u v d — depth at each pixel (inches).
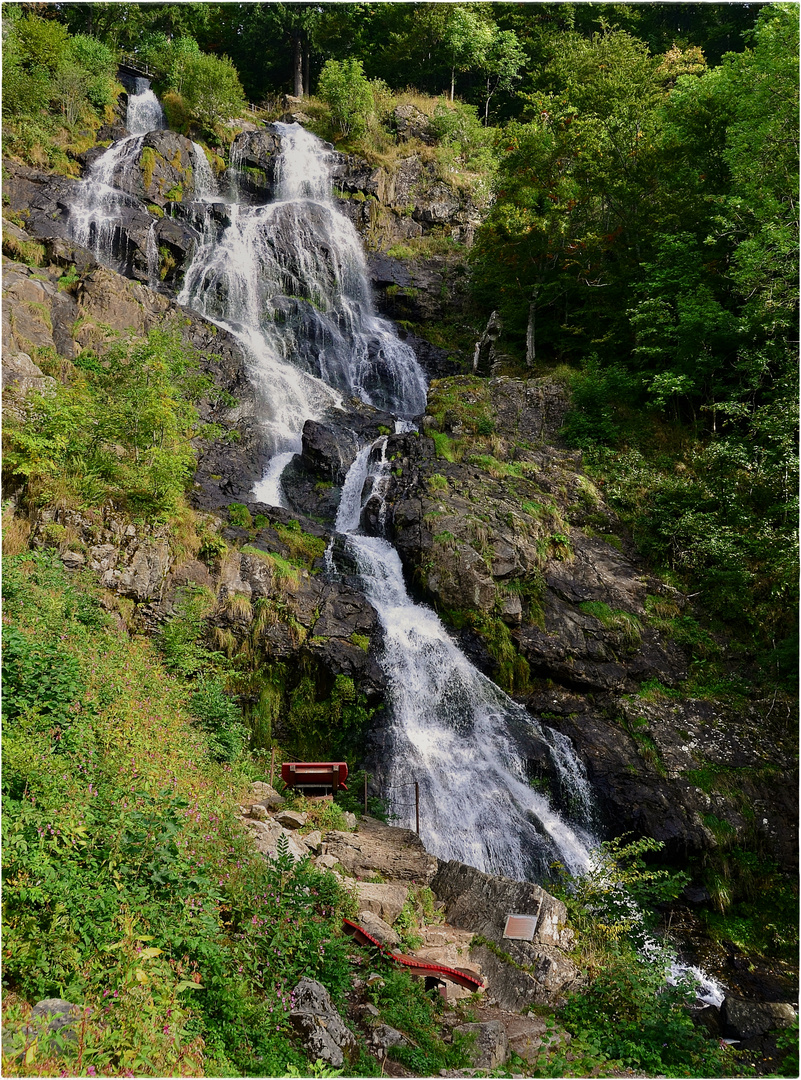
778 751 652.1
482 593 685.9
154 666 507.5
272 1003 260.2
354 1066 258.4
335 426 903.7
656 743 639.8
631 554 780.6
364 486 801.6
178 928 256.4
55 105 1246.3
